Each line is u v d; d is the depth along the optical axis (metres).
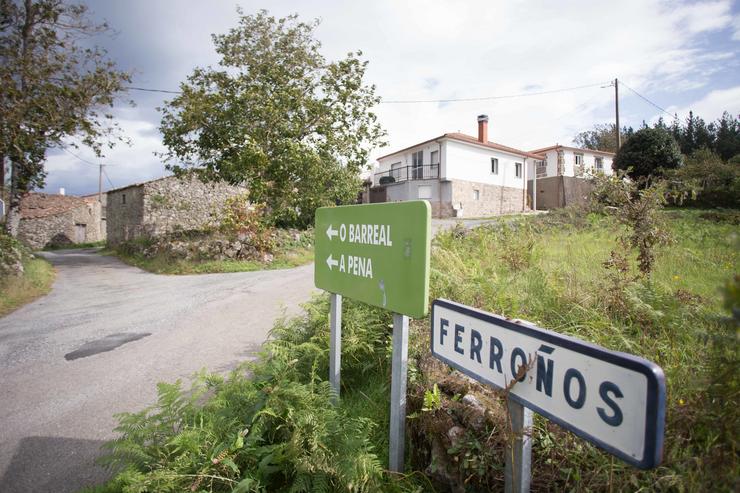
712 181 15.77
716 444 1.66
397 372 2.40
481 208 28.56
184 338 5.92
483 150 28.67
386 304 2.49
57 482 2.90
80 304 8.67
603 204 5.13
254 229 14.41
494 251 6.93
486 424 2.21
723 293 1.29
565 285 4.23
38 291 10.17
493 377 1.76
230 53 16.50
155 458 2.46
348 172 18.12
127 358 5.23
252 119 15.80
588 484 1.85
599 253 6.20
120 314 7.58
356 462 2.13
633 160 19.55
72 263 17.06
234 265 13.02
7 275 10.27
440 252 6.16
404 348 2.40
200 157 17.05
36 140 14.10
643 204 4.59
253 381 3.28
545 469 2.01
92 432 3.53
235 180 16.30
